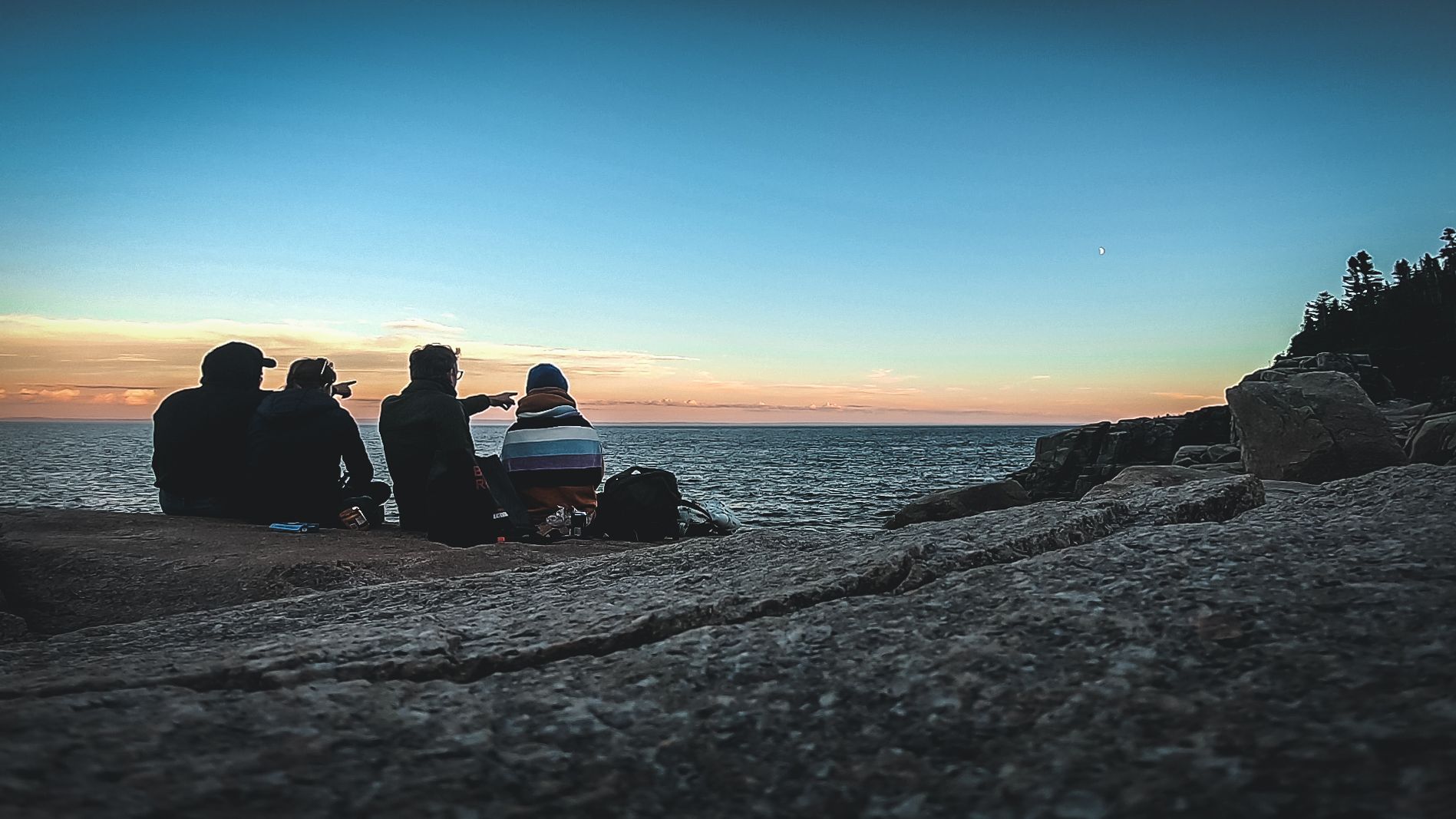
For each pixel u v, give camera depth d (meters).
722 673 1.34
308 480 6.91
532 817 0.93
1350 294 115.12
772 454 94.62
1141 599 1.44
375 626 1.99
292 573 4.46
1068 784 0.92
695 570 2.60
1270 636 1.21
